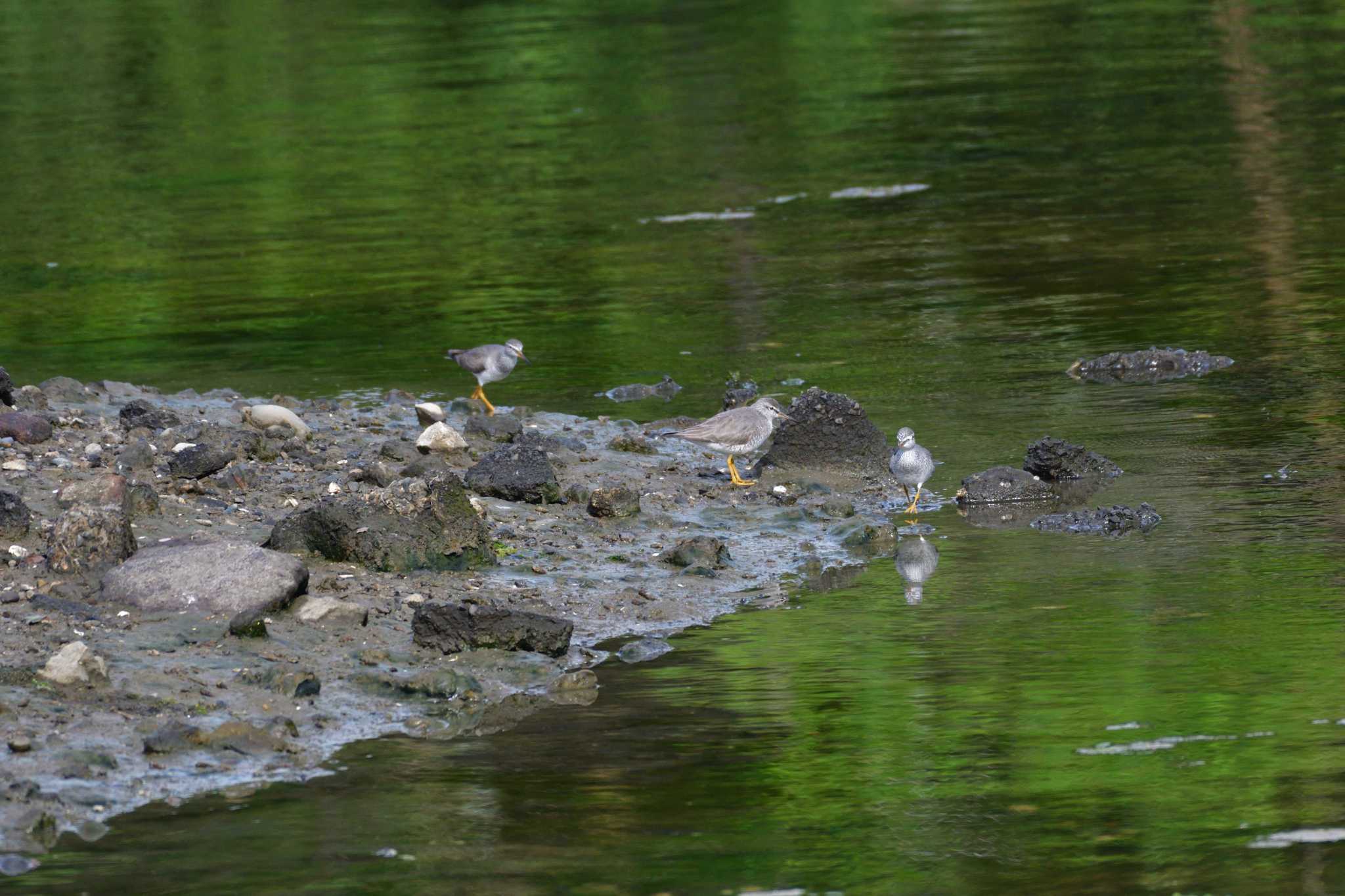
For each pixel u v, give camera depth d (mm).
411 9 71062
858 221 35656
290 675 12836
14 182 43875
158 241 36906
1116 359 23797
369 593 15000
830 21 65062
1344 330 25281
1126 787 11062
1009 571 15977
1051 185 38188
